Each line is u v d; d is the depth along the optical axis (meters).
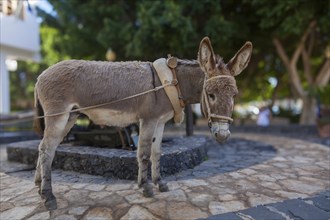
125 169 4.20
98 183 4.04
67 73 3.13
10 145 5.74
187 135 6.61
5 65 11.34
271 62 14.46
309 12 7.99
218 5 8.84
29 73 23.20
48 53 16.41
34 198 3.56
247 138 8.45
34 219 3.02
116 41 9.73
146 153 3.29
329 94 11.40
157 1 8.45
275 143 7.39
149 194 3.42
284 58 11.53
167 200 3.36
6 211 3.26
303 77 15.10
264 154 5.99
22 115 7.96
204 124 12.92
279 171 4.59
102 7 9.70
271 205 3.21
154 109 3.21
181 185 3.88
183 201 3.33
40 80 3.22
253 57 13.04
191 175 4.38
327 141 8.63
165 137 6.28
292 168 4.78
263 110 12.50
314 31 10.73
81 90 3.12
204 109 3.11
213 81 2.93
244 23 9.83
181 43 8.79
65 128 3.40
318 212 3.10
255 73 15.09
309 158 5.56
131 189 3.74
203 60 2.98
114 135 5.11
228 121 2.92
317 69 13.55
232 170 4.64
